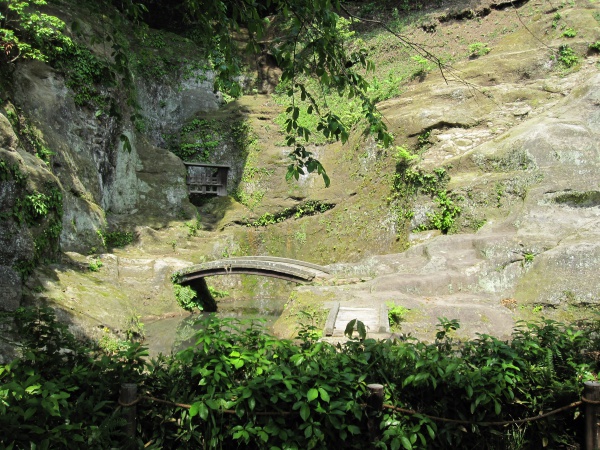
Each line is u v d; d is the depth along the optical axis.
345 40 26.28
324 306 11.78
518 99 19.06
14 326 10.08
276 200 22.45
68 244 15.80
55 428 3.38
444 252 14.18
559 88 18.61
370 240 19.59
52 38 16.41
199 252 20.22
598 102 16.45
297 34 4.83
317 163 4.48
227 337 4.18
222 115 25.38
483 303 12.08
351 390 3.82
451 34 24.42
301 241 21.56
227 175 23.94
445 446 3.97
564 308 11.56
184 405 3.84
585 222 13.41
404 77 22.55
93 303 12.54
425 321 11.01
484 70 20.69
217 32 5.41
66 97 17.16
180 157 24.48
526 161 15.38
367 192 20.41
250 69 28.14
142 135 22.33
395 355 4.14
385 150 20.06
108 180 19.69
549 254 12.35
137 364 4.08
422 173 17.56
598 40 19.73
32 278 11.92
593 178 14.09
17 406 3.40
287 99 26.22
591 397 3.82
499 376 3.94
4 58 14.82
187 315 16.89
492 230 14.63
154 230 20.16
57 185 13.59
